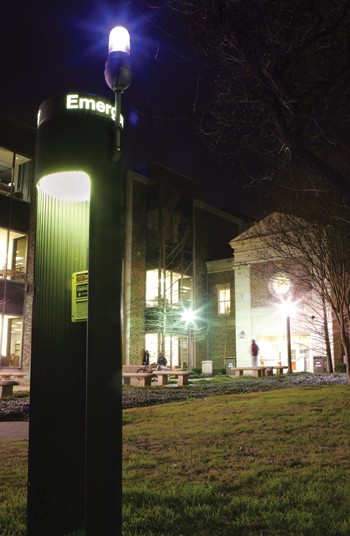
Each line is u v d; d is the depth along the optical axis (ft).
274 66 19.85
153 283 112.27
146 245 111.34
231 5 19.16
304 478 18.99
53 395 12.35
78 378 12.49
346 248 60.49
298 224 65.05
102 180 11.94
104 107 12.44
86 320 12.35
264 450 23.88
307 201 62.69
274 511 15.56
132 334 105.09
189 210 124.88
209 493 17.07
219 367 116.88
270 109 20.22
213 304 122.11
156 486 18.38
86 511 10.27
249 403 39.55
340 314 60.34
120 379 11.09
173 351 114.93
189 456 23.13
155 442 26.68
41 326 12.72
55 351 12.57
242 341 106.52
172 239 118.21
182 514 15.57
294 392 45.96
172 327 110.73
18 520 15.08
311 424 29.81
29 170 90.63
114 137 12.12
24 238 88.69
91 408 10.66
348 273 61.36
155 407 41.19
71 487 11.96
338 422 30.25
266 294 105.09
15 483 19.40
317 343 94.12
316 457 22.33
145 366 78.02
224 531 14.11
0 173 86.89
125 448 25.32
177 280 118.93
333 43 20.34
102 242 11.58
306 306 95.35
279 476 19.48
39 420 12.23
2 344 84.17
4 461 23.12
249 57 19.61
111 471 10.56
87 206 13.46
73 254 13.19
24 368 83.66
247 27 19.44
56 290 12.92
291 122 20.20
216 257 131.34
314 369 89.40
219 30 19.39
